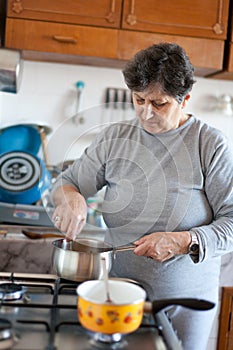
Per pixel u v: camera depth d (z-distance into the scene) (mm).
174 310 1300
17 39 1892
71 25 1921
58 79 2225
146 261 1326
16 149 2086
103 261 1082
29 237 1651
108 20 1937
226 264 1723
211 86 2340
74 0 1912
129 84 1264
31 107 2219
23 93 2205
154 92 1254
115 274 1354
